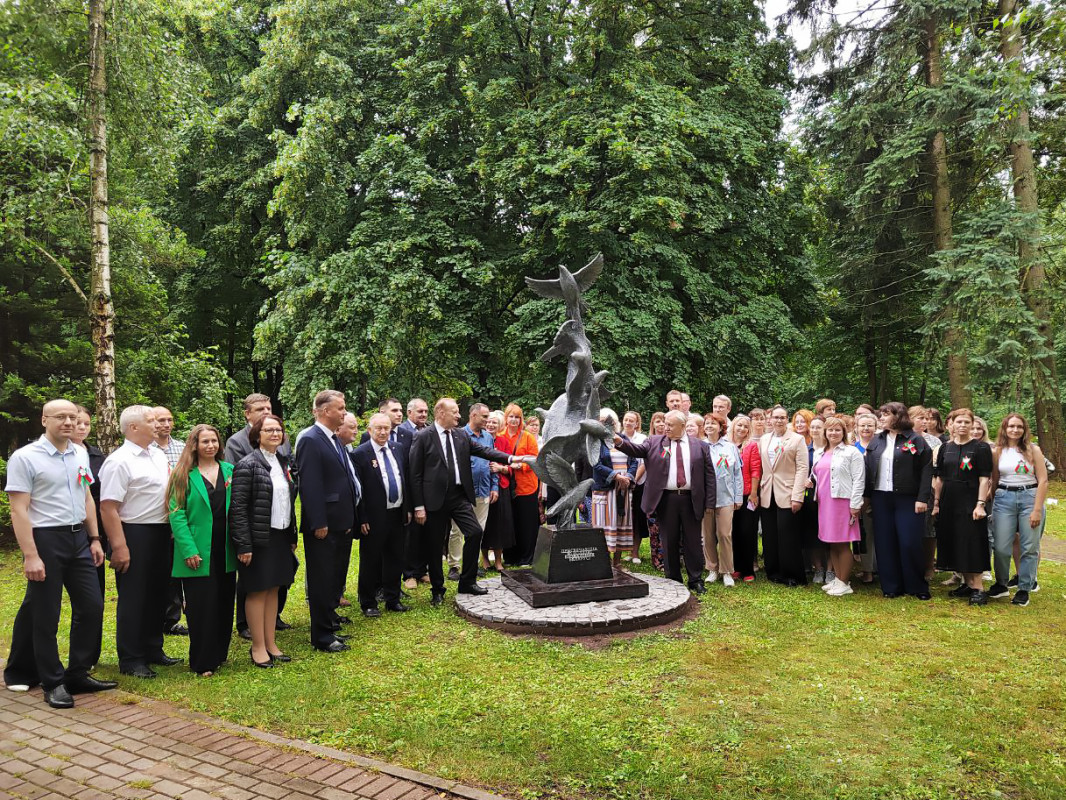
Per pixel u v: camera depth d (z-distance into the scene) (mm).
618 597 6914
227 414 14719
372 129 17391
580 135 14695
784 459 8031
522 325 15008
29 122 9711
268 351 16531
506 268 16094
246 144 18359
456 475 7191
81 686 4965
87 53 11273
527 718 4430
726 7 17188
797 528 8008
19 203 10320
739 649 5773
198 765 3850
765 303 16500
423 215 15766
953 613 6891
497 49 15859
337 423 6152
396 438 8141
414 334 15953
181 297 19766
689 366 15422
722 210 15898
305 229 15750
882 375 23688
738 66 16359
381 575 7129
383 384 17422
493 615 6410
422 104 16438
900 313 20453
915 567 7469
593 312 14227
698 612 6879
